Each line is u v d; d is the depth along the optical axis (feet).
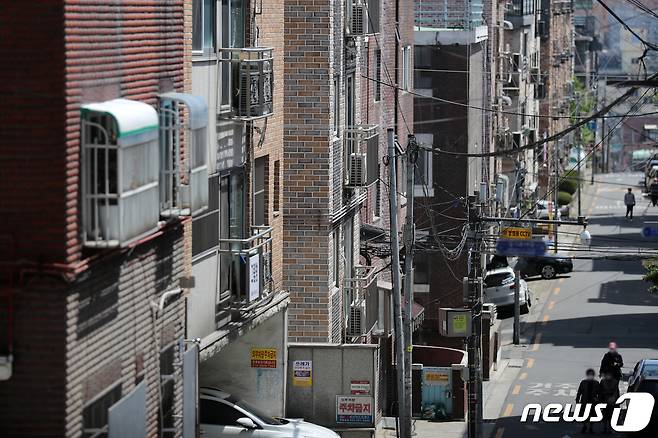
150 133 140.87
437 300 417.69
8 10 128.67
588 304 501.97
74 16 131.23
